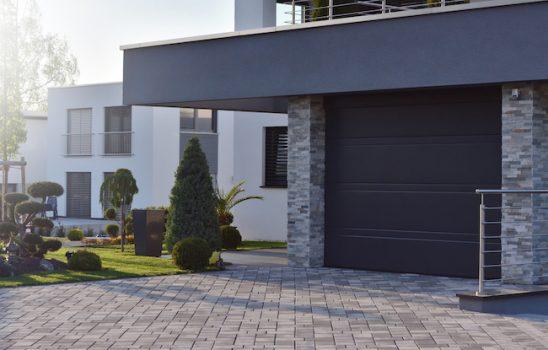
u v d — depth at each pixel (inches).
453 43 560.1
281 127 960.3
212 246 734.5
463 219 605.0
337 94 643.5
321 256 675.4
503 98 561.6
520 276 558.3
